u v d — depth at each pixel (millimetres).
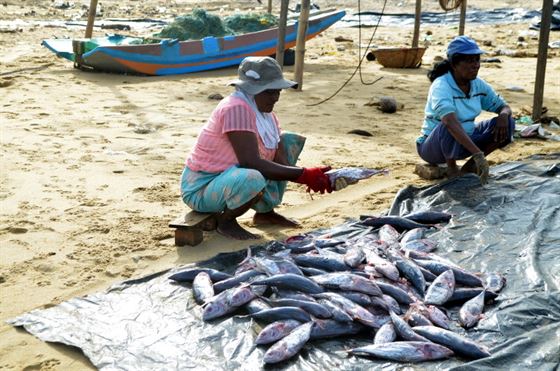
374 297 4543
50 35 21719
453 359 4035
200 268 5043
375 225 6051
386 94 12977
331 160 8336
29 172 7668
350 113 11188
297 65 13148
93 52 14352
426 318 4352
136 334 4336
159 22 27125
